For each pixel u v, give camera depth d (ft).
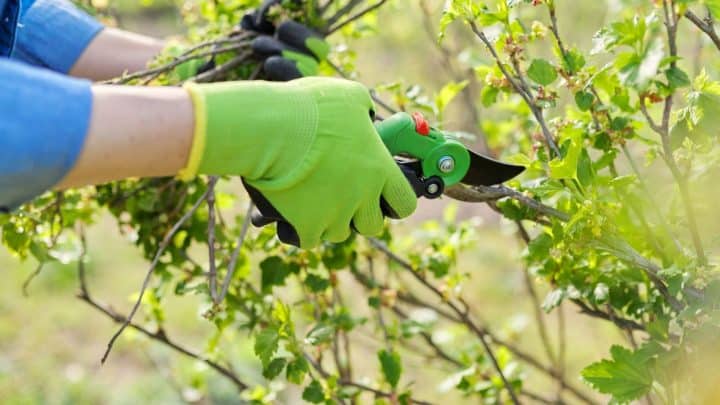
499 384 12.67
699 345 8.62
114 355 26.05
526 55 9.57
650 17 7.46
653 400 12.78
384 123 8.43
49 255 11.82
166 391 23.54
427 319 13.00
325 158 7.82
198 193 12.21
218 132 7.32
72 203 11.90
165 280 12.34
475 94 18.24
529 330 24.90
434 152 8.41
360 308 22.89
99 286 29.25
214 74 10.68
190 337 26.50
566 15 18.97
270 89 7.73
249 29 11.21
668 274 8.50
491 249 29.78
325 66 11.93
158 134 7.17
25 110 6.69
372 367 22.68
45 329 27.25
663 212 10.28
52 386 24.64
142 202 11.91
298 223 8.07
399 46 22.97
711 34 8.38
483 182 8.94
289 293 18.37
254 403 12.49
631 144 13.64
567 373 22.44
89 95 7.01
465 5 8.80
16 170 6.69
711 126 8.27
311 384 10.93
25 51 11.09
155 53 11.51
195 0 14.38
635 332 17.89
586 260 9.81
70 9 11.50
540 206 9.02
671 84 7.76
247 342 24.58
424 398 21.45
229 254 12.14
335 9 13.61
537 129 9.68
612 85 8.88
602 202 8.63
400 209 8.23
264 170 7.69
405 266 12.28
